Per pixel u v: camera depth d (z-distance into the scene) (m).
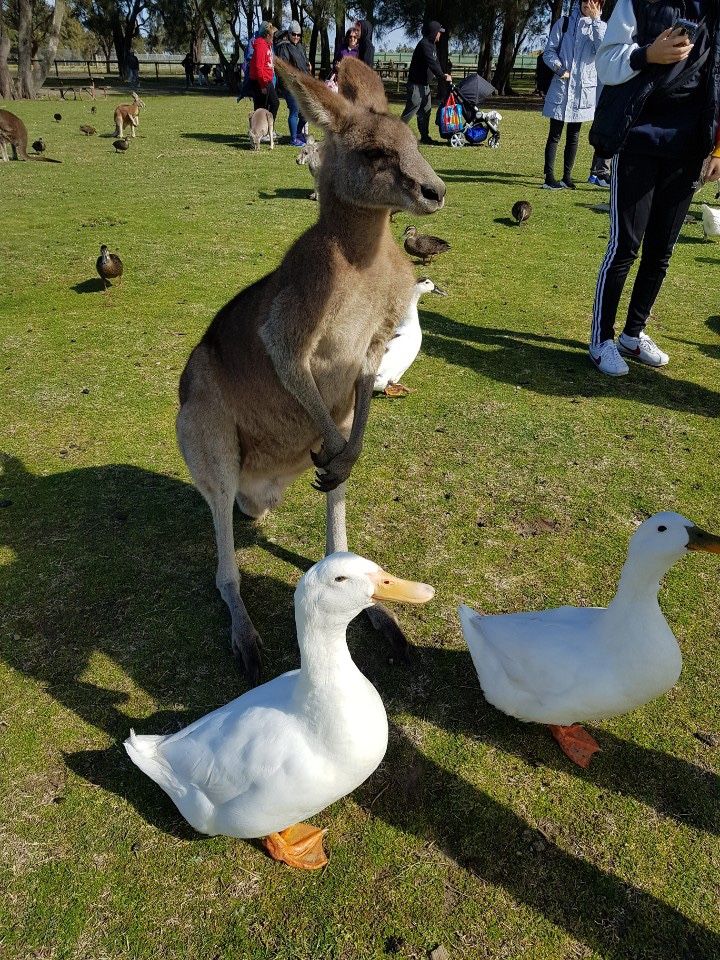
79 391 5.30
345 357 2.85
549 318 6.76
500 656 2.73
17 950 2.14
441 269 8.02
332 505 3.33
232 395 3.05
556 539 3.88
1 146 13.62
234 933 2.19
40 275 7.49
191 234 8.91
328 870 2.35
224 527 3.26
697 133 4.79
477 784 2.63
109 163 13.60
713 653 3.17
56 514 4.04
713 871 2.37
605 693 2.51
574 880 2.34
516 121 21.56
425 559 3.73
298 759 2.16
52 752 2.73
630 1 4.54
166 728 2.84
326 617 2.12
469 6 27.59
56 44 29.67
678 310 6.95
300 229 9.23
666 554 2.33
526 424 4.96
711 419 5.06
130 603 3.44
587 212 10.37
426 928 2.21
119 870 2.35
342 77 2.82
